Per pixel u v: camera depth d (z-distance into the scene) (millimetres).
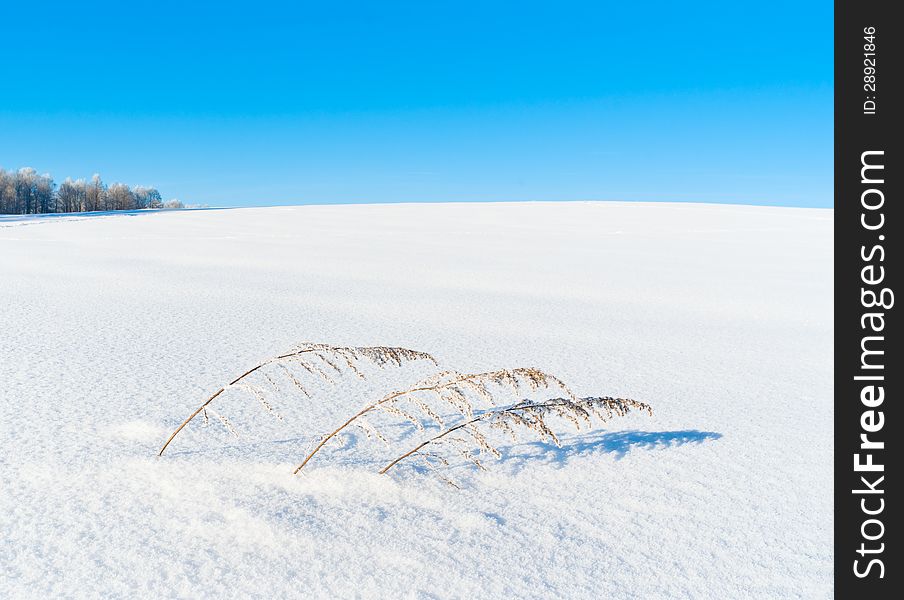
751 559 2166
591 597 1913
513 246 24422
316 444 3102
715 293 12570
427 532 2252
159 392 4137
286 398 4070
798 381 5152
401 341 6719
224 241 24656
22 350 5371
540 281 13977
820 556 2191
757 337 7664
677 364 5824
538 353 6215
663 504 2572
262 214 46469
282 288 11406
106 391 4098
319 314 8492
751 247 25188
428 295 11047
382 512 2389
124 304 8711
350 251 21219
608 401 2838
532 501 2555
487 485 2693
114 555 2039
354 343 6535
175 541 2135
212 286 11359
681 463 3045
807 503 2617
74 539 2131
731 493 2703
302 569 1990
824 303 11391
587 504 2547
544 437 2609
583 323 8398
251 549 2098
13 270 13109
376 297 10555
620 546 2225
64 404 3736
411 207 54750
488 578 1981
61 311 7875
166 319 7539
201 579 1924
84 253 18141
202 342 6191
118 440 3090
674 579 2029
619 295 11922
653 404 4266
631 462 3035
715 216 42719
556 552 2160
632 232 32250
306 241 25438
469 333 7367
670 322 8758
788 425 3785
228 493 2492
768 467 3025
